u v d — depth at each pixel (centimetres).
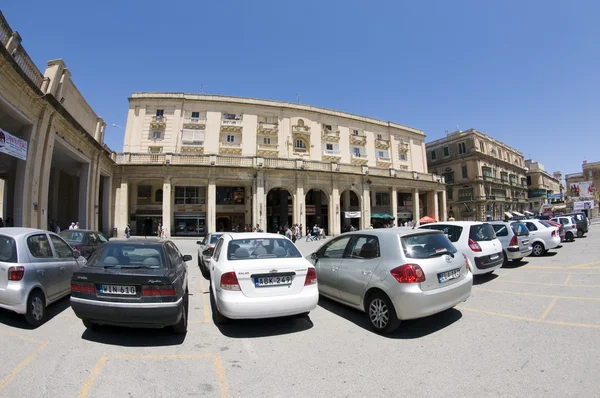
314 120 4028
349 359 410
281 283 512
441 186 4353
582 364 377
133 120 3444
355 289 562
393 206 3844
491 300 681
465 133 5625
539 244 1359
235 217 3506
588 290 739
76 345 450
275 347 454
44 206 1438
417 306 473
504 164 6269
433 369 376
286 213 3588
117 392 327
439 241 562
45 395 318
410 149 4800
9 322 540
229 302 485
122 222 2744
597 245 1652
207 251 1028
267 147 3738
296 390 333
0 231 562
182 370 380
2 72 1076
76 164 2105
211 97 3616
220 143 3556
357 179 3562
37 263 548
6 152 1130
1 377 354
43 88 1423
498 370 369
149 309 442
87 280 456
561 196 7375
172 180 2888
